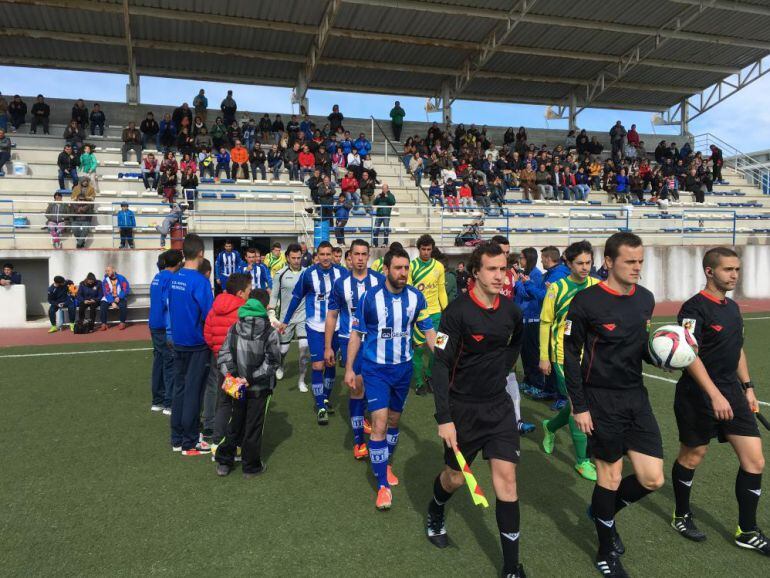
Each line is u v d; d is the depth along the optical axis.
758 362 8.42
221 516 3.70
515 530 2.88
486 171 20.19
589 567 3.11
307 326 5.81
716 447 4.95
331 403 6.48
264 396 4.34
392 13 18.62
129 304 12.93
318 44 19.50
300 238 15.59
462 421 3.07
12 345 9.98
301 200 17.25
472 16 19.09
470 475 2.86
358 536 3.44
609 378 3.05
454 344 3.01
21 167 16.44
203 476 4.36
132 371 7.88
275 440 5.21
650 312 3.10
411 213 18.52
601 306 3.04
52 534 3.45
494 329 2.99
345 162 19.44
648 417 3.07
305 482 4.26
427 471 4.49
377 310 3.91
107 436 5.26
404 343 4.02
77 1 16.62
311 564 3.12
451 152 21.06
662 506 3.87
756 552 3.26
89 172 16.64
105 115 20.48
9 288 12.12
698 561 3.17
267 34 19.42
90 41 18.59
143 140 19.23
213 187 17.36
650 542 3.38
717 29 21.17
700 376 3.14
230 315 4.64
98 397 6.56
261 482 4.26
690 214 21.72
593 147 23.67
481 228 17.53
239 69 21.64
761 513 3.73
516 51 21.56
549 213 20.08
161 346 5.82
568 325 3.09
